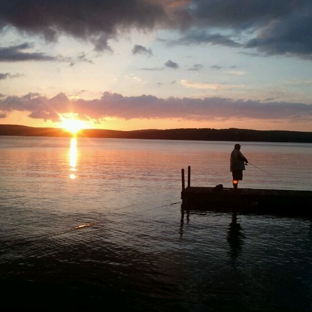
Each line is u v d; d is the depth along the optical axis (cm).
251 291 930
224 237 1433
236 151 2077
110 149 10988
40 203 2108
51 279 989
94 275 1019
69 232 1462
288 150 12812
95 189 2728
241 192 2047
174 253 1219
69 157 6662
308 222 1711
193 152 9794
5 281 973
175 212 1905
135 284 962
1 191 2553
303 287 958
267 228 1588
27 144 13975
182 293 914
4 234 1418
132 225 1605
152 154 8319
